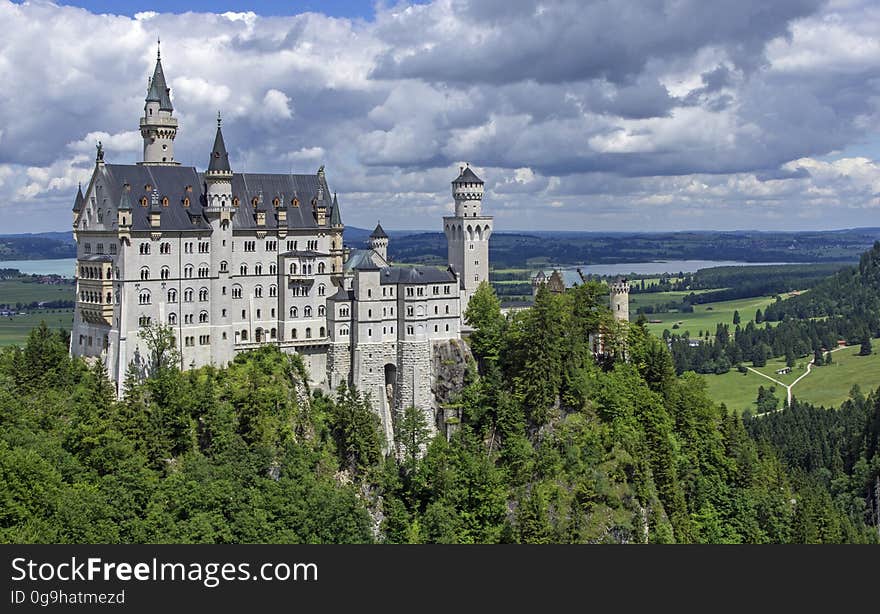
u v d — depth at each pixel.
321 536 190.12
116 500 177.88
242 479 195.00
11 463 172.88
